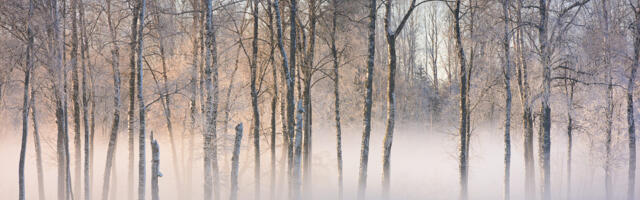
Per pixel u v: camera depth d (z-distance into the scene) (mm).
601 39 22594
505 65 21078
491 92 26547
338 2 22109
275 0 18312
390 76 18859
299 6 23594
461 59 19984
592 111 24766
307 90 21766
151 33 22469
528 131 21953
